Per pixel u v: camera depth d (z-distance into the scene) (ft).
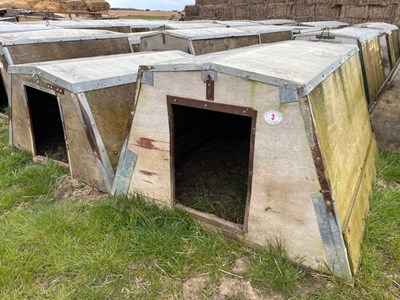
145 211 8.68
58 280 7.02
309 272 7.00
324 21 34.37
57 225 8.38
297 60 7.85
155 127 8.11
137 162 8.78
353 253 6.81
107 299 6.61
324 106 6.80
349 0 34.40
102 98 9.78
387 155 12.14
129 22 28.19
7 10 42.29
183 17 57.16
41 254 7.60
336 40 14.35
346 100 8.61
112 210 8.86
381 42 19.03
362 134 10.08
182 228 8.13
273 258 7.13
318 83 6.62
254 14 44.19
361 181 8.68
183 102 7.38
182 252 7.50
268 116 6.37
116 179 9.38
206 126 13.46
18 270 7.14
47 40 15.14
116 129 10.01
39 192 10.18
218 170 11.45
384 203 8.98
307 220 6.70
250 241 7.60
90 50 16.66
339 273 6.75
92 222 8.46
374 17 32.81
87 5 92.07
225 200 9.61
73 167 10.57
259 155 6.76
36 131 13.53
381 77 17.60
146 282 6.93
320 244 6.73
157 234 7.94
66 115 9.88
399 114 12.25
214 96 6.88
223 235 7.97
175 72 7.23
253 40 22.45
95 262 7.29
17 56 14.05
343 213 6.84
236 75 6.45
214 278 6.92
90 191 10.16
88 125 9.42
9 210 9.46
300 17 39.50
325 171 6.22
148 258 7.45
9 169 11.61
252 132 6.66
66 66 10.57
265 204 7.08
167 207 8.69
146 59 12.67
